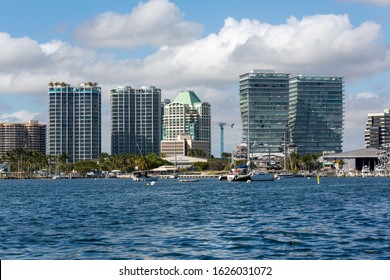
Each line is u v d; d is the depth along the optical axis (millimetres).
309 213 126438
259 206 150375
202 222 109750
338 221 108375
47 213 137875
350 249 75062
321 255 71375
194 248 77125
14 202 187375
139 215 127750
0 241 85500
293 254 72250
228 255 72062
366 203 158125
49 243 83125
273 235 88375
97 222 113000
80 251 76000
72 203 176875
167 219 116938
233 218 117000
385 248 75562
